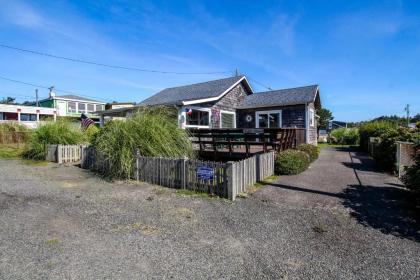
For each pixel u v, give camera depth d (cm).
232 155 1078
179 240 373
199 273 292
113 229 408
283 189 649
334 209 503
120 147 764
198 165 623
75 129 1234
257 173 724
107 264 307
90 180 750
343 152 1653
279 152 930
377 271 298
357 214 477
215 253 337
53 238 374
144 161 731
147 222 438
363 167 991
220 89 1630
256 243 365
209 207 516
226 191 577
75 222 435
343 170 920
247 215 472
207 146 1355
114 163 774
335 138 2791
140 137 770
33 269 294
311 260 321
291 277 286
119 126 796
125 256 327
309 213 482
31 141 1195
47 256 323
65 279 277
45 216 461
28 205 519
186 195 597
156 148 755
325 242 369
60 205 521
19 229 403
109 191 630
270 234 394
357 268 304
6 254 327
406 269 301
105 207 511
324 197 582
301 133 1348
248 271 297
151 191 631
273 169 841
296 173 831
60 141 1145
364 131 1789
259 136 995
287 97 1630
